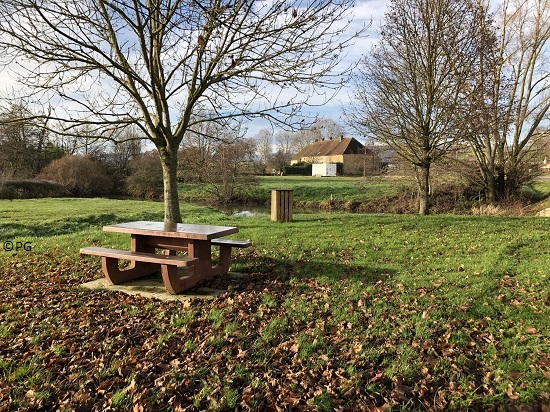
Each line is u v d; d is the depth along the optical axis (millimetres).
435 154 15094
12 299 5695
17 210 19828
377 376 3660
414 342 4293
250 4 6617
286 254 8250
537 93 21219
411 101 14609
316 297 5648
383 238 9836
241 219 14875
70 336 4457
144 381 3557
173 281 5711
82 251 6355
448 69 13805
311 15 7801
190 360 3898
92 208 21688
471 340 4406
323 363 3877
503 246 8586
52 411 3174
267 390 3449
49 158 35156
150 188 38094
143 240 6785
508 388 3537
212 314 4969
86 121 8320
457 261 7691
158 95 8852
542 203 20703
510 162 21812
